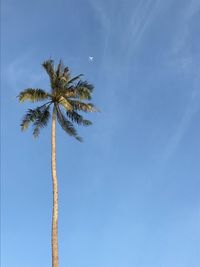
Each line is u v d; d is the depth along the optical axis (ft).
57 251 146.72
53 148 163.43
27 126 168.04
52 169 159.94
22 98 165.27
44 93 167.12
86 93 166.71
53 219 151.33
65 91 168.35
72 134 172.04
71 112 169.58
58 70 171.01
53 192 156.46
